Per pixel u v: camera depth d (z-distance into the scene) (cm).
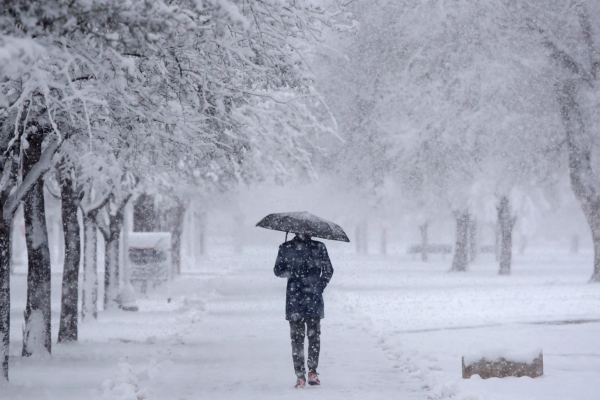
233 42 2484
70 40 1995
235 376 2875
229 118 2956
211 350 3734
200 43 2430
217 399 2375
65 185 4147
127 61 1888
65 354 3619
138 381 2730
